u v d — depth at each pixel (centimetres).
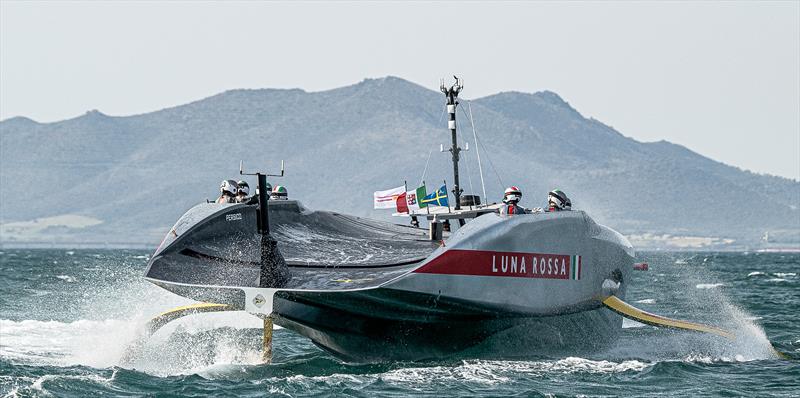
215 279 5084
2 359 5762
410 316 5125
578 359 5747
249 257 5391
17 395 4656
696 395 4881
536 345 5694
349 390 4794
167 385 4938
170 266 5200
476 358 5569
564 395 4788
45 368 5366
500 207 5606
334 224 6081
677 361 5738
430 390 4822
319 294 4841
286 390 4800
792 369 5622
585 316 5844
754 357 6062
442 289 4950
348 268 5238
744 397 4856
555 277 5469
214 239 5450
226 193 5919
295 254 5469
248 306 4959
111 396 4694
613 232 6034
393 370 5262
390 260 5331
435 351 5422
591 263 5738
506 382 5038
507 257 5184
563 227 5528
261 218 4941
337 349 5378
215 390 4816
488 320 5272
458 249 5000
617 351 6141
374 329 5244
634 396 4834
